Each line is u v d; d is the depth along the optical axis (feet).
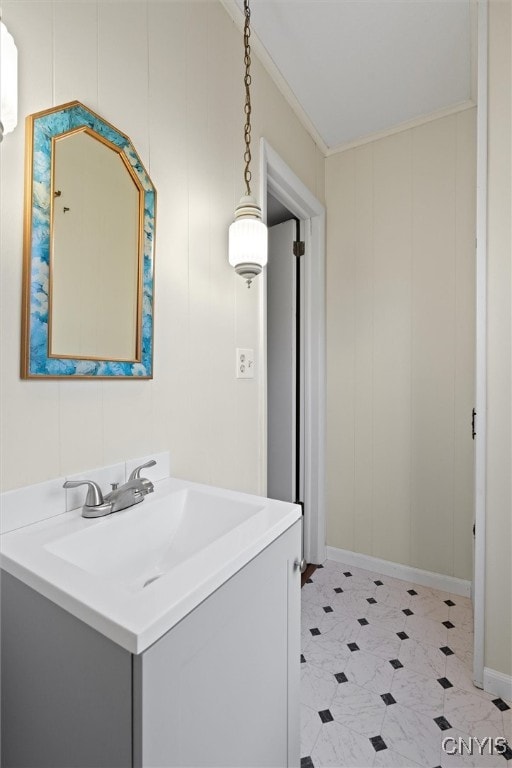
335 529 7.84
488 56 4.48
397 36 5.10
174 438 4.00
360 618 5.91
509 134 4.40
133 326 3.52
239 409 5.01
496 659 4.48
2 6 2.53
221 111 4.69
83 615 1.83
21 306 2.67
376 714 4.19
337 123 6.93
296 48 5.31
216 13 4.61
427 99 6.34
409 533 7.06
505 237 4.44
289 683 2.97
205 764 2.06
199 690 2.01
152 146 3.74
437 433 6.79
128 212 3.45
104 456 3.28
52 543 2.45
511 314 4.41
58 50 2.89
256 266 4.20
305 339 7.78
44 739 2.14
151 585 1.97
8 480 2.62
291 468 7.70
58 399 2.93
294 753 3.07
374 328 7.36
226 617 2.21
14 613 2.28
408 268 7.02
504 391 4.45
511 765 3.64
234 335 4.91
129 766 1.70
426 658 5.04
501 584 4.47
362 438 7.51
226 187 4.75
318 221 7.59
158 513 3.25
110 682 1.75
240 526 2.70
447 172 6.64
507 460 4.44
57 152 2.86
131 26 3.51
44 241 2.77
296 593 3.07
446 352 6.70
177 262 4.02
